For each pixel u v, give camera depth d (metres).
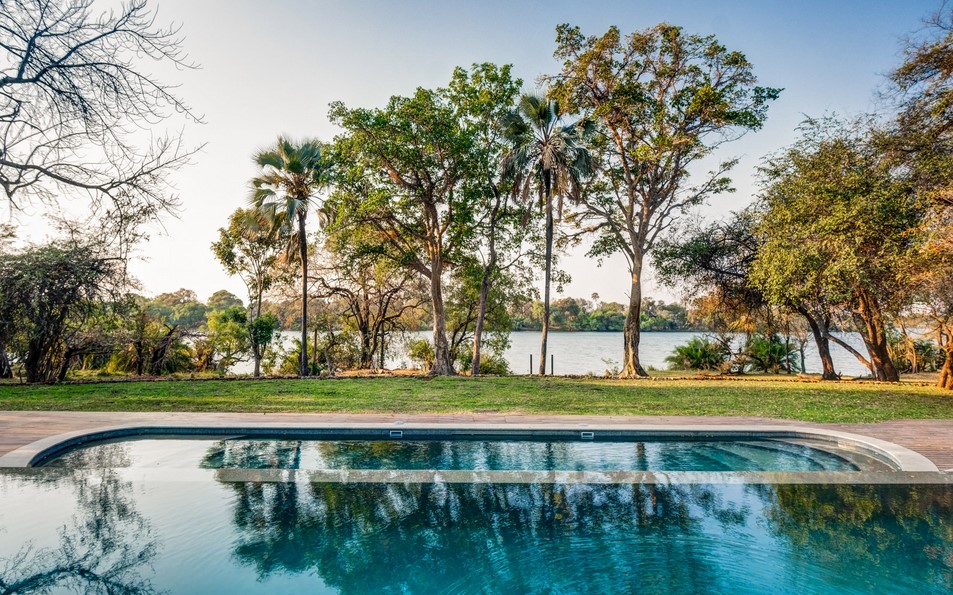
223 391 13.16
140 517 5.00
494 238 21.25
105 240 15.47
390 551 4.48
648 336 82.94
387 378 17.66
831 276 13.01
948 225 10.87
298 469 6.57
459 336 29.27
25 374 17.62
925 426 8.73
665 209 20.80
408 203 19.20
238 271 24.00
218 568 4.10
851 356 47.03
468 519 5.09
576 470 6.84
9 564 4.05
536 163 19.72
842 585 3.93
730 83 18.67
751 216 20.08
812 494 5.71
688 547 4.54
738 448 7.89
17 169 7.89
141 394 12.32
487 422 8.79
